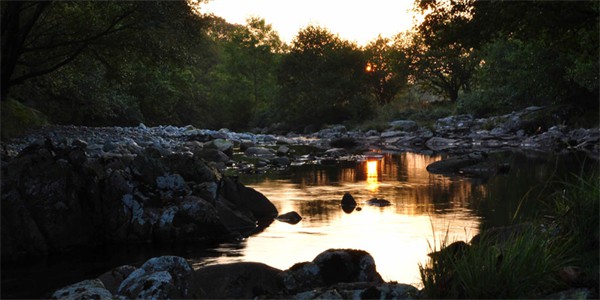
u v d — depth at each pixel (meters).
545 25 15.62
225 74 71.88
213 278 5.73
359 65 54.62
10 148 18.34
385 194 13.56
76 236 8.84
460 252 4.99
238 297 5.58
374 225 9.83
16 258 8.06
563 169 17.66
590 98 32.91
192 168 10.62
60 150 9.36
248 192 11.05
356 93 53.69
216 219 9.37
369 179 16.56
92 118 41.84
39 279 6.98
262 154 25.44
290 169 19.41
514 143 30.36
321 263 5.81
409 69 53.88
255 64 71.56
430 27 17.09
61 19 26.02
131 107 45.81
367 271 5.79
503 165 18.19
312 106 53.53
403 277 6.51
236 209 10.52
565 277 4.41
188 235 9.20
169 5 23.59
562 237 5.26
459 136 34.50
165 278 5.12
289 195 13.44
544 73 32.47
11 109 25.78
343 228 9.65
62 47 27.52
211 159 21.17
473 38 16.70
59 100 38.50
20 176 8.55
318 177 17.06
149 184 9.80
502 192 13.46
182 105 60.38
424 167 20.11
